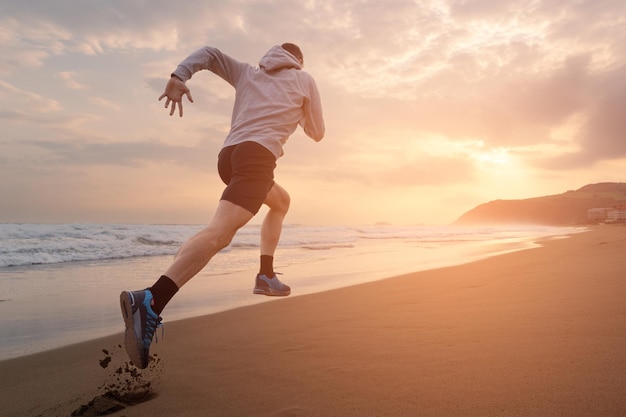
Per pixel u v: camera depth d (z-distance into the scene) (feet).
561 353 6.91
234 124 7.43
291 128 7.55
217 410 5.74
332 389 6.21
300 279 21.67
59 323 12.56
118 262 31.42
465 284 16.48
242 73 7.75
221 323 11.64
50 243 38.04
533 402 5.25
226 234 6.46
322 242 63.46
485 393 5.63
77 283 20.89
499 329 8.79
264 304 14.56
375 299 14.42
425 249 44.83
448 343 8.05
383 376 6.56
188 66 7.33
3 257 30.09
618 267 17.80
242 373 7.23
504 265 23.09
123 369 7.88
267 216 8.43
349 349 8.22
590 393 5.37
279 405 5.77
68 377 7.59
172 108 7.34
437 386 6.00
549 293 12.57
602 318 9.01
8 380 7.51
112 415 5.72
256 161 6.88
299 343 8.98
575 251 29.30
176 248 40.96
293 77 7.68
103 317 13.39
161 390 6.58
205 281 21.39
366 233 102.78
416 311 11.60
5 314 13.88
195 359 8.18
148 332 5.66
